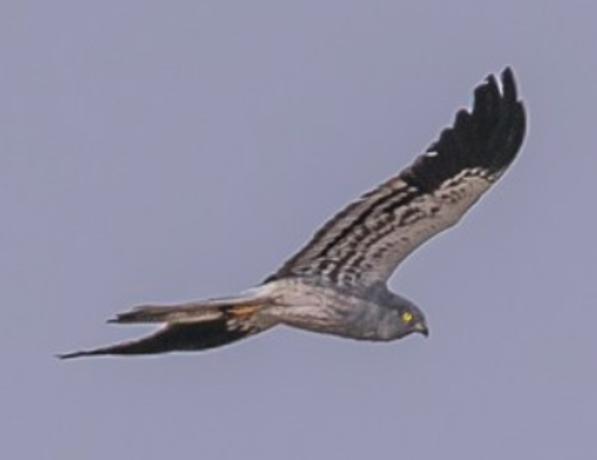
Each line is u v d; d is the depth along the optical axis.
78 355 16.58
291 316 16.78
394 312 17.27
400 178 16.62
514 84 17.17
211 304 16.03
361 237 16.77
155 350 16.84
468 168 16.88
